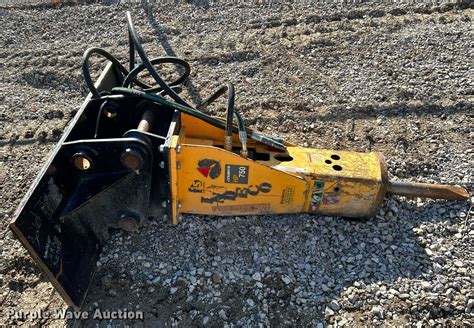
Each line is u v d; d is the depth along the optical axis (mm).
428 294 2488
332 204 2758
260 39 4656
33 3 5438
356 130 3682
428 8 4992
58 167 2377
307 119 3791
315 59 4383
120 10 5242
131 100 2814
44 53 4555
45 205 2236
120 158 2398
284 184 2648
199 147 2477
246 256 2717
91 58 4430
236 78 4211
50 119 3848
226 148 2582
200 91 4043
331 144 3557
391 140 3570
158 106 2814
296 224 2840
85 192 2473
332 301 2486
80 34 4859
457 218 2902
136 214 2613
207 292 2555
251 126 3732
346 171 2654
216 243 2766
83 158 2400
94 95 2748
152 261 2684
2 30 4941
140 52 2664
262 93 4039
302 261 2699
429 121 3730
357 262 2686
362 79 4145
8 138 3662
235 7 5191
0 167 3410
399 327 2371
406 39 4570
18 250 2793
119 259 2682
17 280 2648
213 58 4418
